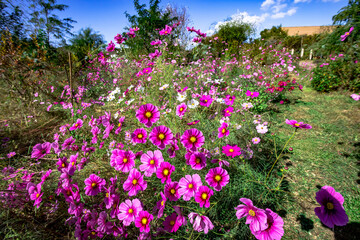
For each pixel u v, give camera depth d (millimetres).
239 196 1646
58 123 3051
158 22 9836
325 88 5078
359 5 4254
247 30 14461
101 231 1220
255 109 3789
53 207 1452
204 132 2176
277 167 2256
